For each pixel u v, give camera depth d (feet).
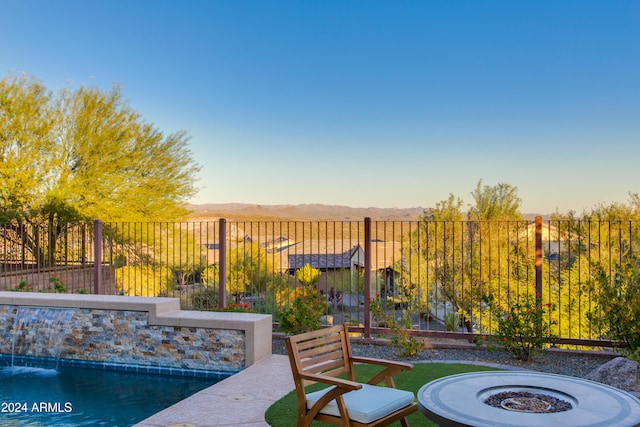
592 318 27.94
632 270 26.96
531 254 44.11
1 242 59.67
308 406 13.53
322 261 63.72
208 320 25.99
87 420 19.69
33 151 72.64
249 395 20.33
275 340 31.32
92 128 76.69
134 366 27.43
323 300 33.14
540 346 26.37
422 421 16.78
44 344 29.22
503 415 10.82
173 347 26.71
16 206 70.90
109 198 76.54
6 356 30.14
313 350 14.51
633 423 10.28
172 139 80.74
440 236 45.29
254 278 45.27
